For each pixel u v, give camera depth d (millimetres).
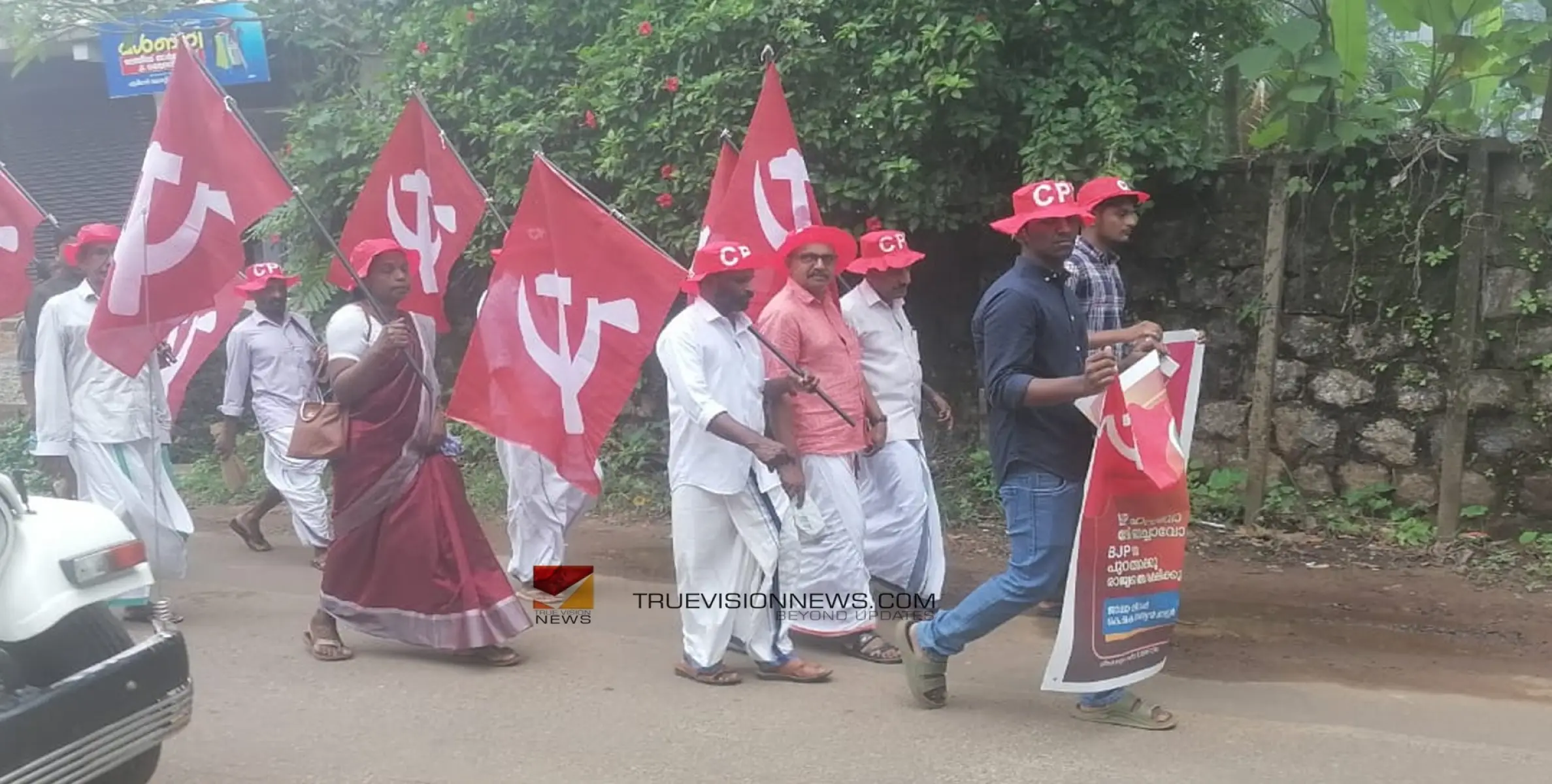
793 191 5688
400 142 5703
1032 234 4117
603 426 5105
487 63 8695
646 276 5020
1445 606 5730
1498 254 6504
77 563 3359
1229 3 7234
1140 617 4184
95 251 5668
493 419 5188
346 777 3941
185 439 9938
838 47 7043
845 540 5062
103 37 10773
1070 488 4133
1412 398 6766
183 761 4070
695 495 4676
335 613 5004
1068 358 4176
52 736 3100
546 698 4641
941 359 7887
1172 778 3850
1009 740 4172
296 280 7246
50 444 5645
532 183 5113
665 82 7422
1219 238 7188
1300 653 5133
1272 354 6918
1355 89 7324
